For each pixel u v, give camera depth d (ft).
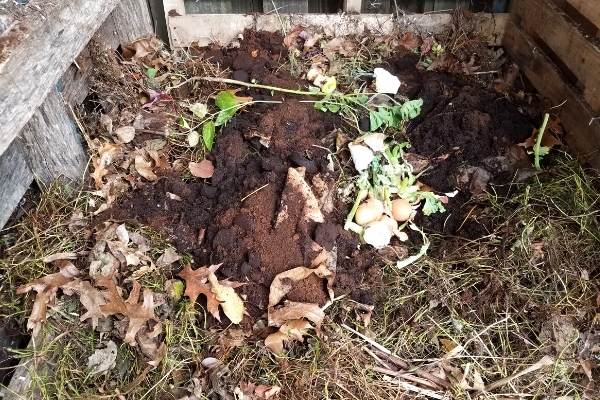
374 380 5.29
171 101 7.27
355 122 7.16
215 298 5.49
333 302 5.71
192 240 6.03
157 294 5.51
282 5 8.81
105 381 5.16
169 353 5.34
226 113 7.03
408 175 6.66
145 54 7.75
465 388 5.24
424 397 5.23
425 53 8.45
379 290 5.90
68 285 5.34
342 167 6.66
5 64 4.66
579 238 6.17
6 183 5.34
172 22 8.51
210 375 5.22
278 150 6.70
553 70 7.41
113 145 6.59
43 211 5.91
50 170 6.01
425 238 6.22
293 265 5.72
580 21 7.05
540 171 6.77
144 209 6.24
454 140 7.04
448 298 5.84
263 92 7.54
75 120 6.32
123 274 5.62
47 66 5.20
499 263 6.00
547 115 6.77
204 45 8.70
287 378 5.24
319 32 8.63
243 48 8.38
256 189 6.23
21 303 5.39
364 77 8.01
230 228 5.94
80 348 5.30
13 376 4.99
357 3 8.56
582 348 5.43
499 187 6.72
